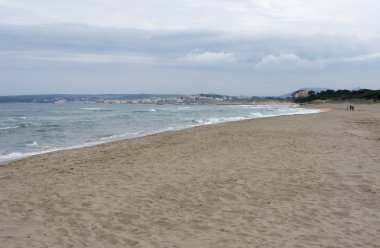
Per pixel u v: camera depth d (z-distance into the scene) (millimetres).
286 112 63031
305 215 5984
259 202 6688
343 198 6879
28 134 23422
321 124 26172
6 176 9219
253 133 19438
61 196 6984
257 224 5570
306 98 169875
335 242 4871
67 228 5309
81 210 6133
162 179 8430
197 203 6629
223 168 9570
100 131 25625
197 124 32438
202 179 8375
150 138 18250
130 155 12375
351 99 124375
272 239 4969
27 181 8422
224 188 7594
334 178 8289
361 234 5160
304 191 7348
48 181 8375
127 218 5777
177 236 5059
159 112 64188
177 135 19500
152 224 5531
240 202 6691
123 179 8477
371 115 42156
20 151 15734
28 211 6074
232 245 4754
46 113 60062
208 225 5516
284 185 7801
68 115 51750
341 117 37375
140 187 7707
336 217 5883
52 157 12484
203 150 13016
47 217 5777
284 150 12430
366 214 6016
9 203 6539
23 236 4969
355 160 10281
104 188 7617
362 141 14789
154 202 6652
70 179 8555
